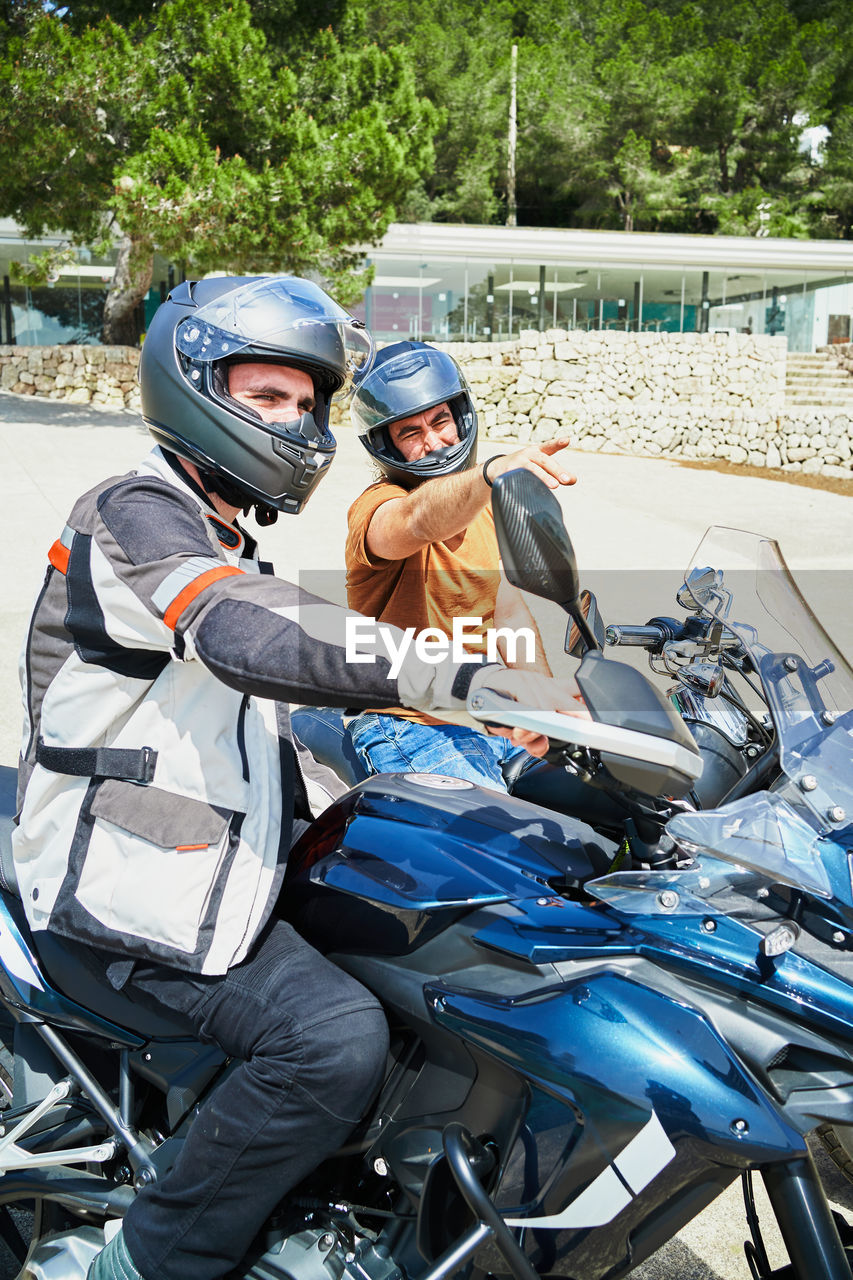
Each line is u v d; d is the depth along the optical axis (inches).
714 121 1461.6
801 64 1438.2
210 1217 62.9
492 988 60.4
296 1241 65.1
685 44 1537.9
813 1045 55.4
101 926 63.8
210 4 561.9
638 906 59.2
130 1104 71.1
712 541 85.9
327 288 619.2
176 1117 69.6
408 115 613.9
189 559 59.2
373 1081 61.3
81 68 542.0
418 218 1428.4
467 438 101.4
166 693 63.0
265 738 66.9
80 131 567.2
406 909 62.7
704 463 688.4
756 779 72.4
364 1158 67.5
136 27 588.1
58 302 879.1
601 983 58.0
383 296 918.4
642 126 1472.7
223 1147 62.0
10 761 173.2
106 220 671.8
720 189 1544.0
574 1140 57.3
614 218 1587.1
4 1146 71.5
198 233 541.0
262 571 72.3
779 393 802.8
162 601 58.1
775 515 454.9
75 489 414.6
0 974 74.4
